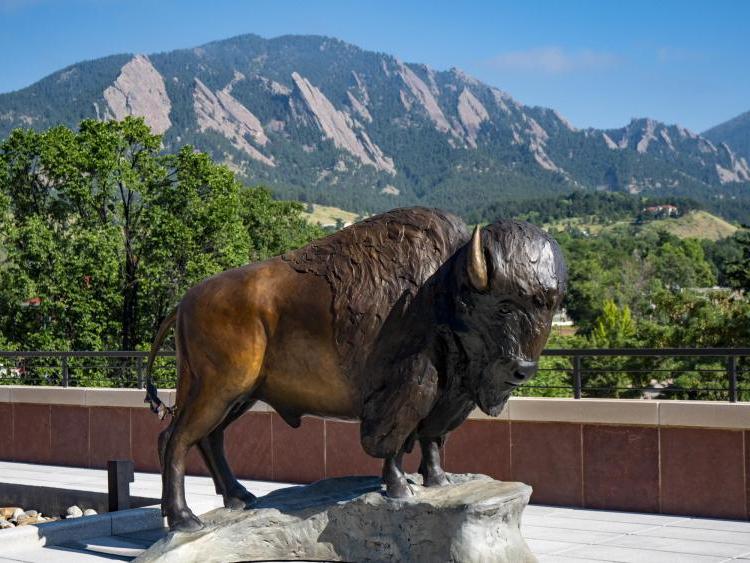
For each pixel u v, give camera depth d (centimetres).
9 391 1251
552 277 512
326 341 575
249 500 636
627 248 12525
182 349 627
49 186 3125
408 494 574
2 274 2958
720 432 793
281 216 4856
